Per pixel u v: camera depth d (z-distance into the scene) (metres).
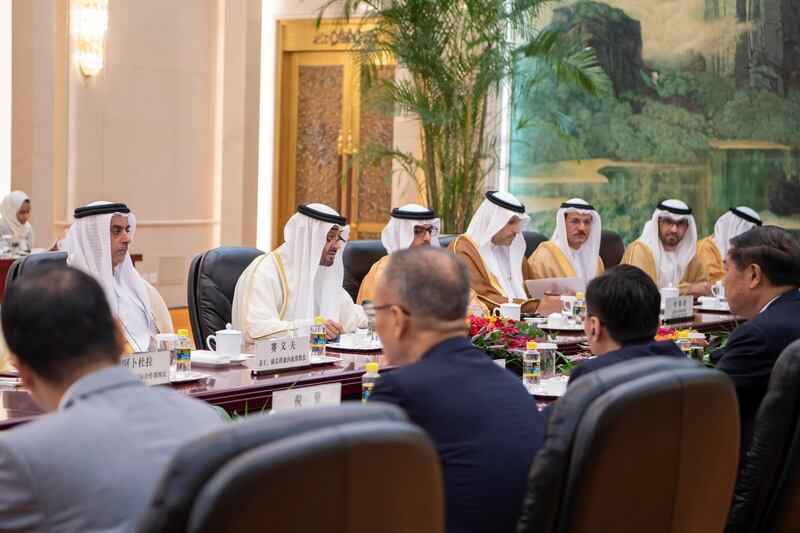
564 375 3.80
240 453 1.30
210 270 4.80
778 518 2.42
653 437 1.86
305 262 4.75
